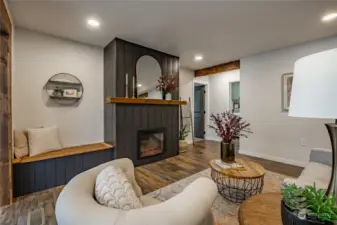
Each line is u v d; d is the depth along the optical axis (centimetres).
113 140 319
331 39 303
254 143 405
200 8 221
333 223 69
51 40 299
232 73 567
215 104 613
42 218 190
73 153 278
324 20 249
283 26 268
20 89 272
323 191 86
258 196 130
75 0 202
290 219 77
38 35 287
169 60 400
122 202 91
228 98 578
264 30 281
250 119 411
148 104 359
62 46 310
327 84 71
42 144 267
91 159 297
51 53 300
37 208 207
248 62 415
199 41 326
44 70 294
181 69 524
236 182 257
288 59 352
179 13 233
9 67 212
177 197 85
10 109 214
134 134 338
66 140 316
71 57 320
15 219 187
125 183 102
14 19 244
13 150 244
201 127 641
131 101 324
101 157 308
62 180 268
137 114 343
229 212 195
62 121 312
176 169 325
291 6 215
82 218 69
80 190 91
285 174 297
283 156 361
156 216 71
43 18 243
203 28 274
